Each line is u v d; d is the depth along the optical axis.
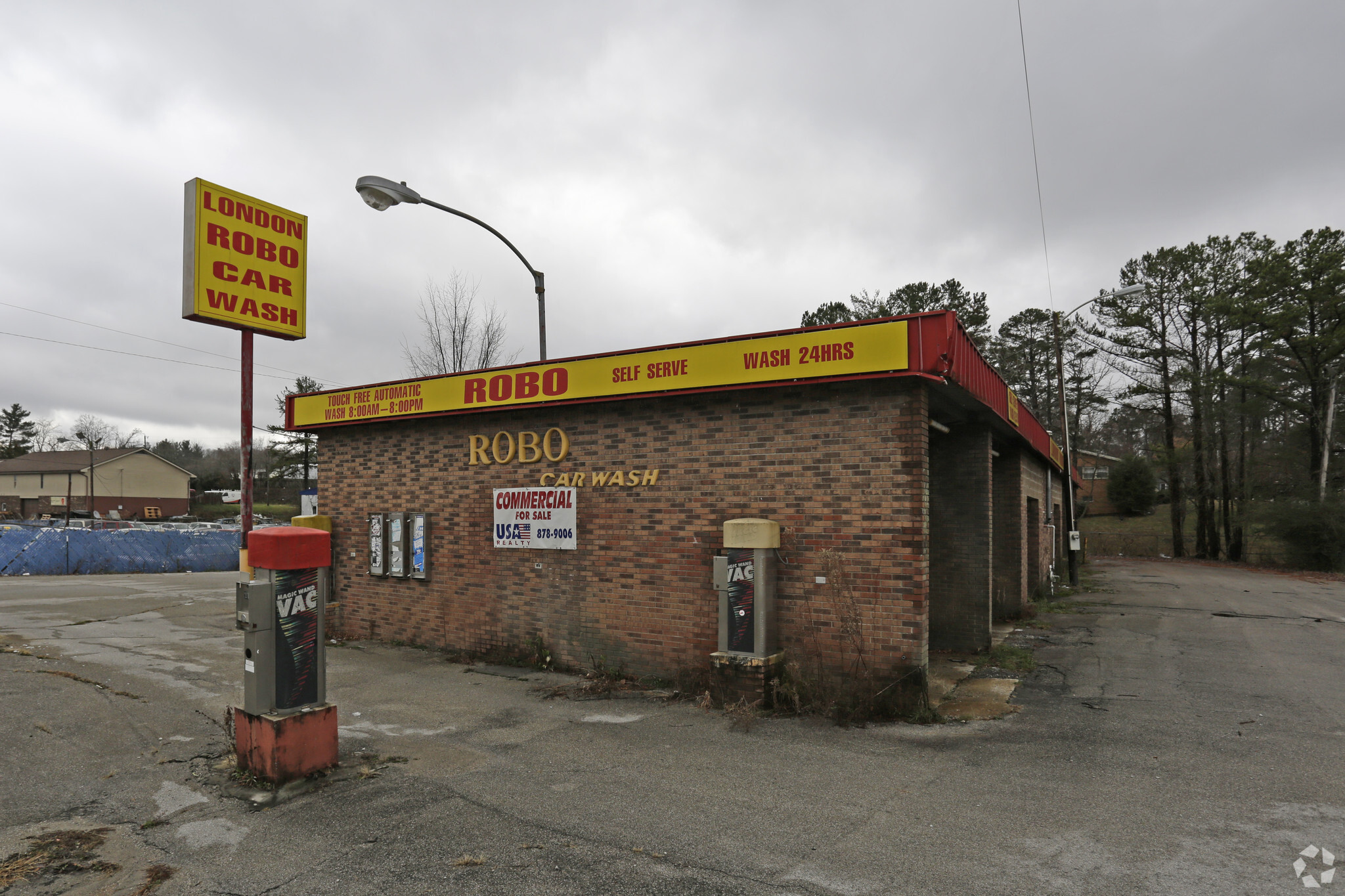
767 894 4.08
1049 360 51.31
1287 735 7.04
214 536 31.50
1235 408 36.00
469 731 7.35
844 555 8.24
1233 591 21.38
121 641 12.14
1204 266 37.53
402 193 11.20
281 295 10.27
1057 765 6.22
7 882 4.26
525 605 10.77
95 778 5.92
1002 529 15.52
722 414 9.13
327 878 4.31
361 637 12.89
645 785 5.80
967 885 4.15
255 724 5.73
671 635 9.41
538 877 4.30
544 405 10.31
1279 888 4.04
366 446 13.00
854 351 8.00
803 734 7.20
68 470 62.50
